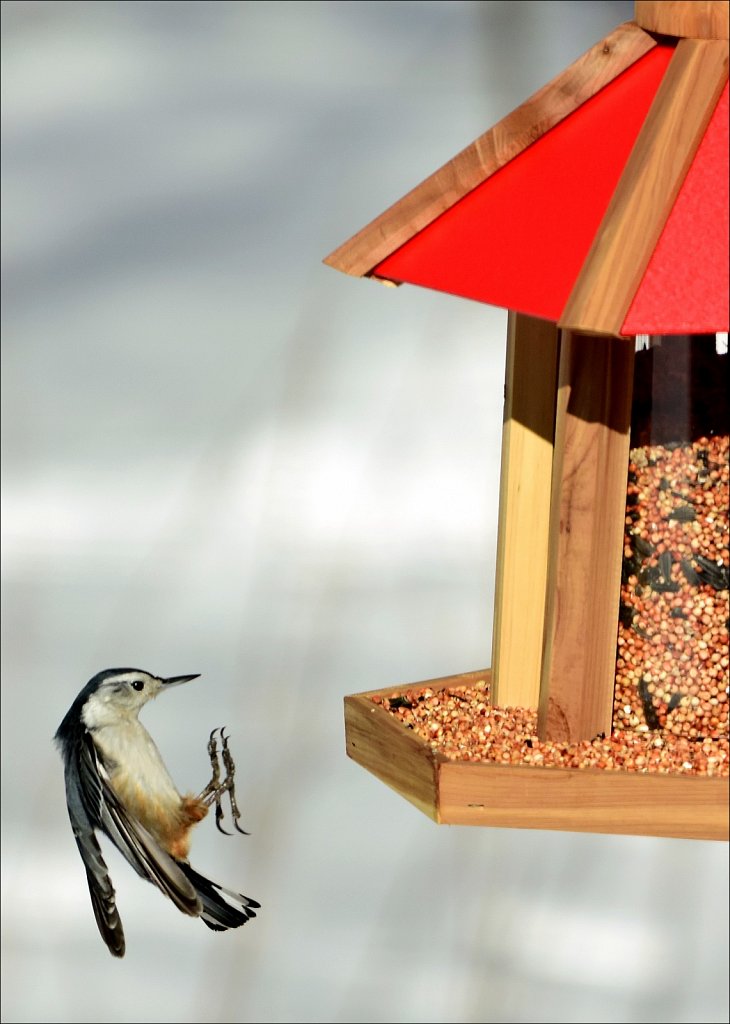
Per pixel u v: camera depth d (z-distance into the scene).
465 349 16.17
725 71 5.66
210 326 17.41
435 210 6.08
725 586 6.32
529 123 6.04
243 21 21.33
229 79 20.45
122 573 14.09
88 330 17.48
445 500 14.52
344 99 20.23
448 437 15.19
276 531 14.02
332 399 15.67
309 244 18.61
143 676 8.01
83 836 7.73
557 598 6.14
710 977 10.14
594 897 10.59
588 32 14.65
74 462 15.53
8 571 14.07
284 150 19.62
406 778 6.20
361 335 16.33
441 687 6.88
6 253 18.42
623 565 6.39
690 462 6.33
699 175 5.54
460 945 10.23
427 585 13.39
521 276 5.65
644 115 5.87
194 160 19.73
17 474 15.36
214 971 10.41
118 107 20.73
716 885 10.70
